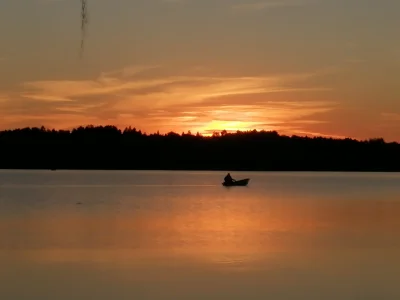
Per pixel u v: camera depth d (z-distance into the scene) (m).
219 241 37.19
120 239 37.81
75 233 40.94
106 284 25.00
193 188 114.00
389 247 34.88
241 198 84.38
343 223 49.19
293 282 25.39
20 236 39.12
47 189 105.50
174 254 31.97
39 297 23.12
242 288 24.39
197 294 23.44
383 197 88.38
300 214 57.91
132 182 141.88
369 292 23.88
